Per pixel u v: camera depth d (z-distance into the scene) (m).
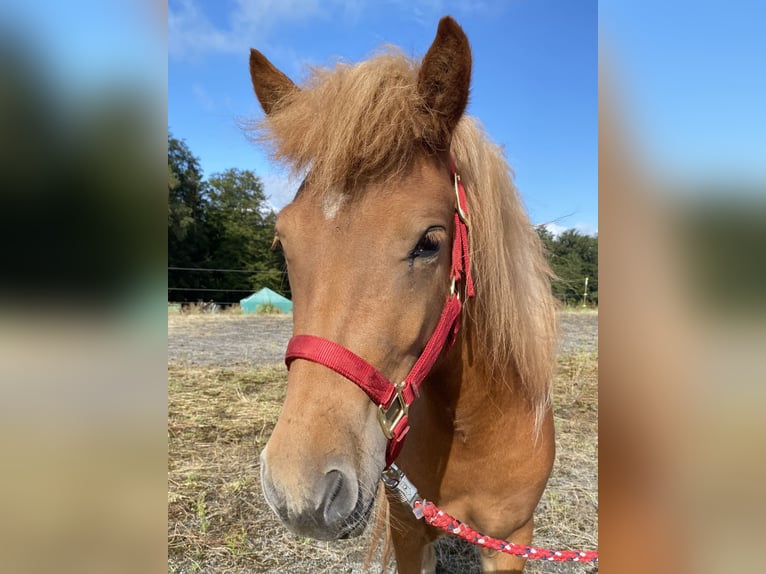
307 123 1.36
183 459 3.82
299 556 2.70
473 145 1.60
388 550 2.23
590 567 2.62
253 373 6.45
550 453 1.87
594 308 13.20
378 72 1.35
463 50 1.34
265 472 1.10
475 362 1.62
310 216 1.28
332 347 1.17
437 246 1.30
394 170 1.26
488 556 2.01
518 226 1.76
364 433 1.17
